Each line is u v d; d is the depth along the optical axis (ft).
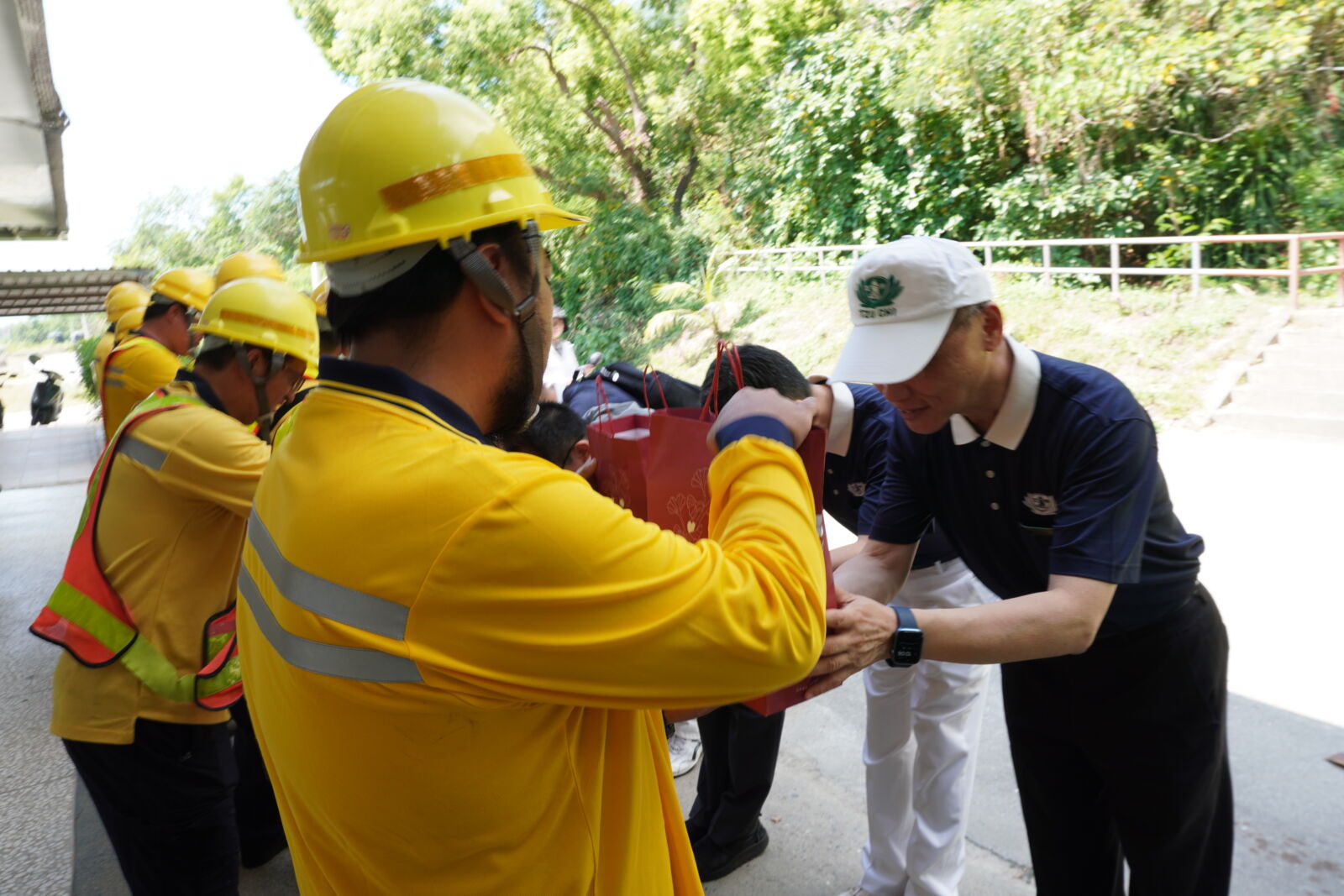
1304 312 31.91
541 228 3.67
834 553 7.53
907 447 6.38
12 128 19.03
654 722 3.93
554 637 2.89
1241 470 23.02
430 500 2.89
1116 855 6.98
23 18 14.60
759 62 53.98
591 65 56.90
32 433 59.41
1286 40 35.24
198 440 6.79
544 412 6.49
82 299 48.24
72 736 6.88
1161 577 5.77
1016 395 5.50
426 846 3.15
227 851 7.39
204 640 7.04
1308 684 12.32
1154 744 6.07
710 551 3.13
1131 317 33.71
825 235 48.06
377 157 3.10
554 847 3.30
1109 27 38.14
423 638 2.90
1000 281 38.93
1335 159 37.63
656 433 4.16
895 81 44.21
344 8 55.93
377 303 3.19
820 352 39.34
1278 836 9.32
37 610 17.93
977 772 10.94
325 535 2.95
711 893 9.05
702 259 51.83
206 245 125.70
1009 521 5.97
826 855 9.61
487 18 53.72
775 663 3.11
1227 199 39.96
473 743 3.05
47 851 10.01
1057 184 40.96
